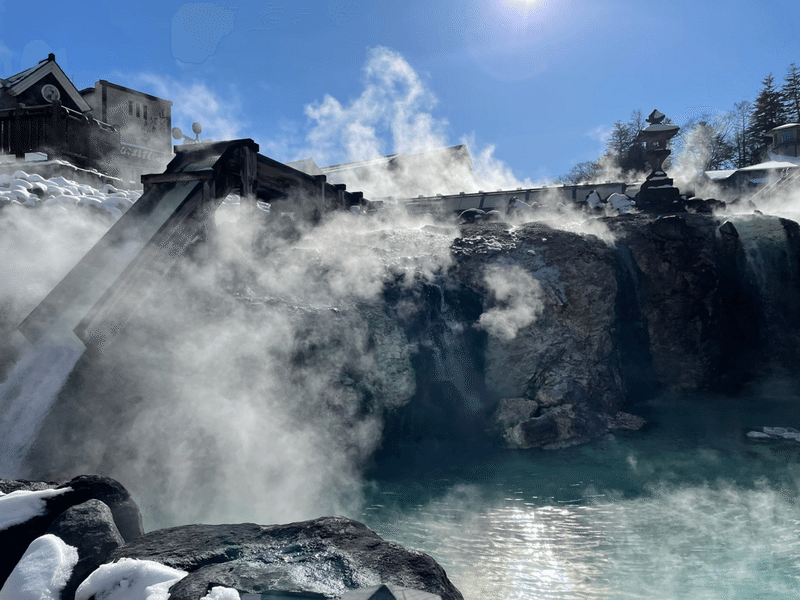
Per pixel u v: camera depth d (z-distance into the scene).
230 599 2.39
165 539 3.21
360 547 2.99
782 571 5.24
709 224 14.81
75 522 3.36
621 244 14.00
